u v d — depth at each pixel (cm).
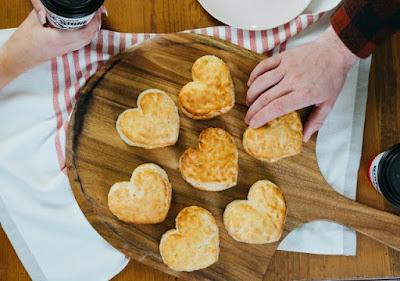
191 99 90
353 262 97
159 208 89
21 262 93
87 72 94
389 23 86
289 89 89
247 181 92
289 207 92
